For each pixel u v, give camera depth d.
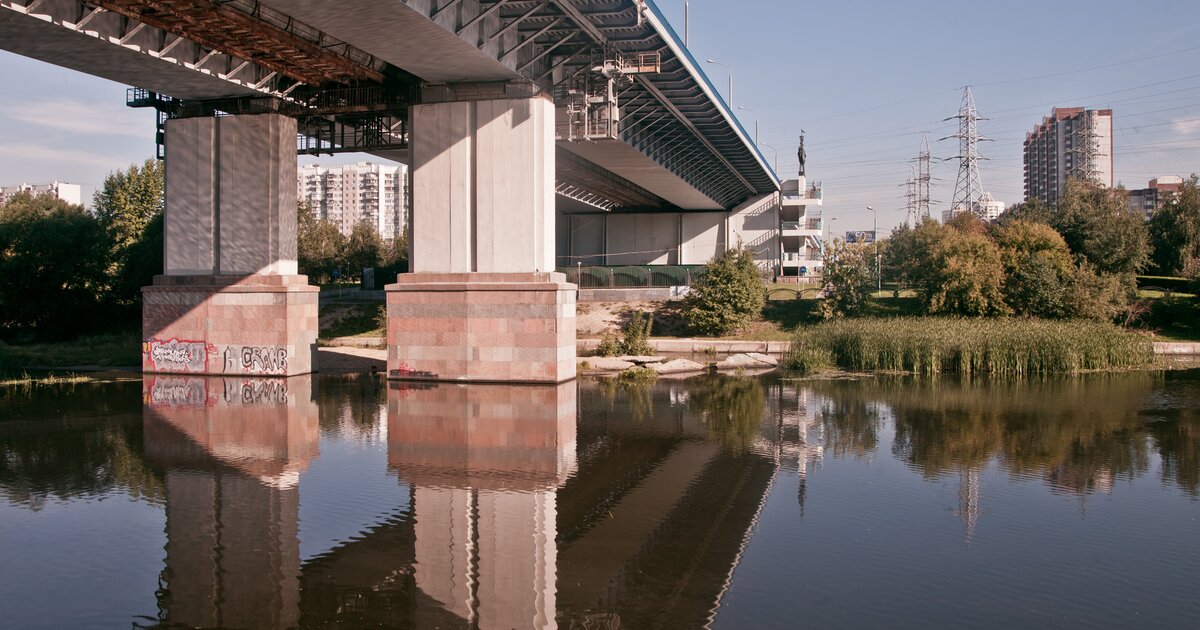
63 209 92.75
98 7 33.94
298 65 42.38
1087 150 191.12
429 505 22.59
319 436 31.45
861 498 23.36
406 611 15.75
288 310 47.94
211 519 21.22
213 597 16.34
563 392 43.25
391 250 126.69
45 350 62.25
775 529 20.59
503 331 45.62
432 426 33.62
